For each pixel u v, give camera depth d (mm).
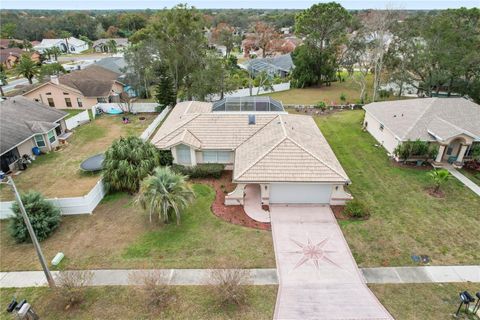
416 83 54656
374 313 14336
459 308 14062
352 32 64062
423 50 46094
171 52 43875
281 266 17125
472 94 44719
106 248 18516
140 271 16656
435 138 27797
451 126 27797
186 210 21984
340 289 15680
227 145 26672
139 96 53812
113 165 23141
